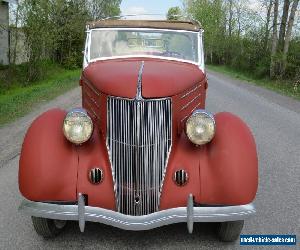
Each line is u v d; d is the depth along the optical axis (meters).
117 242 4.65
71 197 4.19
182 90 4.51
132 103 4.17
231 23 51.97
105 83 4.44
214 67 46.69
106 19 6.13
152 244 4.61
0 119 10.80
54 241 4.66
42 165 4.15
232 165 4.16
